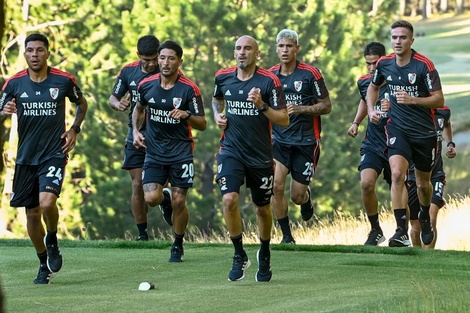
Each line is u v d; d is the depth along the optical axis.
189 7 59.09
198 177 60.28
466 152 84.62
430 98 25.77
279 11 60.09
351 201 60.19
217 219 58.22
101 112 60.91
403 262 24.08
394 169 26.39
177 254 24.95
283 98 20.84
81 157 60.94
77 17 63.72
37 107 21.53
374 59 29.95
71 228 60.00
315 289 19.62
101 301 18.59
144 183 25.58
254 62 20.88
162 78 24.84
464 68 136.50
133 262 24.80
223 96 22.17
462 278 21.06
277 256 25.48
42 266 21.48
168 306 17.83
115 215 59.22
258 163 20.98
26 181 21.72
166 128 25.20
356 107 61.44
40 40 21.53
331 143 60.16
